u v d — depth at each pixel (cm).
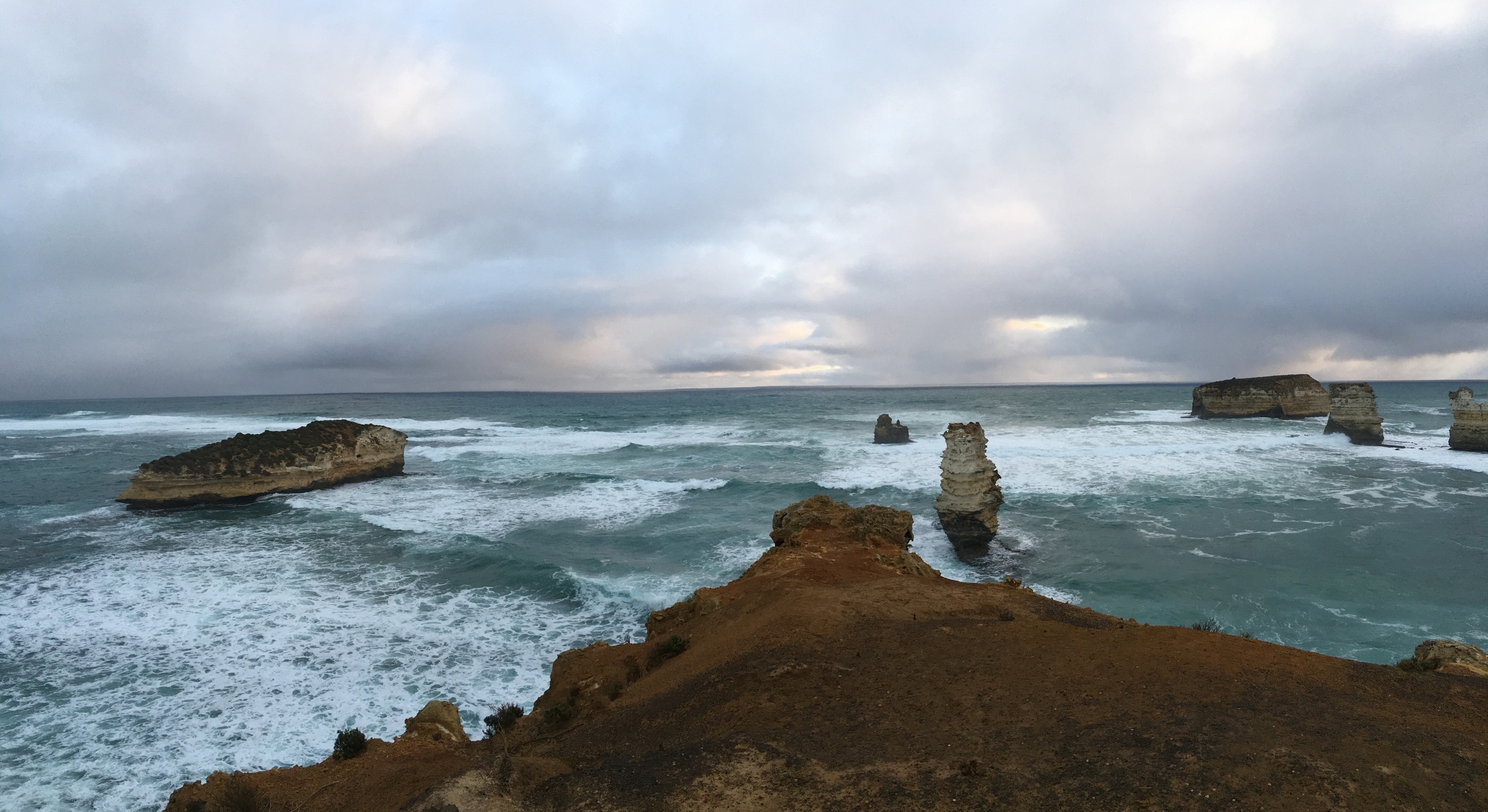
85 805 1304
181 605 2328
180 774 1402
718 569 2730
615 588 2469
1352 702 845
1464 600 2305
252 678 1814
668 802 719
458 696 1730
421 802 720
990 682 988
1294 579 2525
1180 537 3097
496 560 2778
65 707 1661
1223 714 813
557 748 1036
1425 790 637
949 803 682
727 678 1100
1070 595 2462
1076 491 4012
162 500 3956
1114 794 666
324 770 1053
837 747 834
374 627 2152
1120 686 929
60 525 3572
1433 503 3597
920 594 1508
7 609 2294
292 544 3094
